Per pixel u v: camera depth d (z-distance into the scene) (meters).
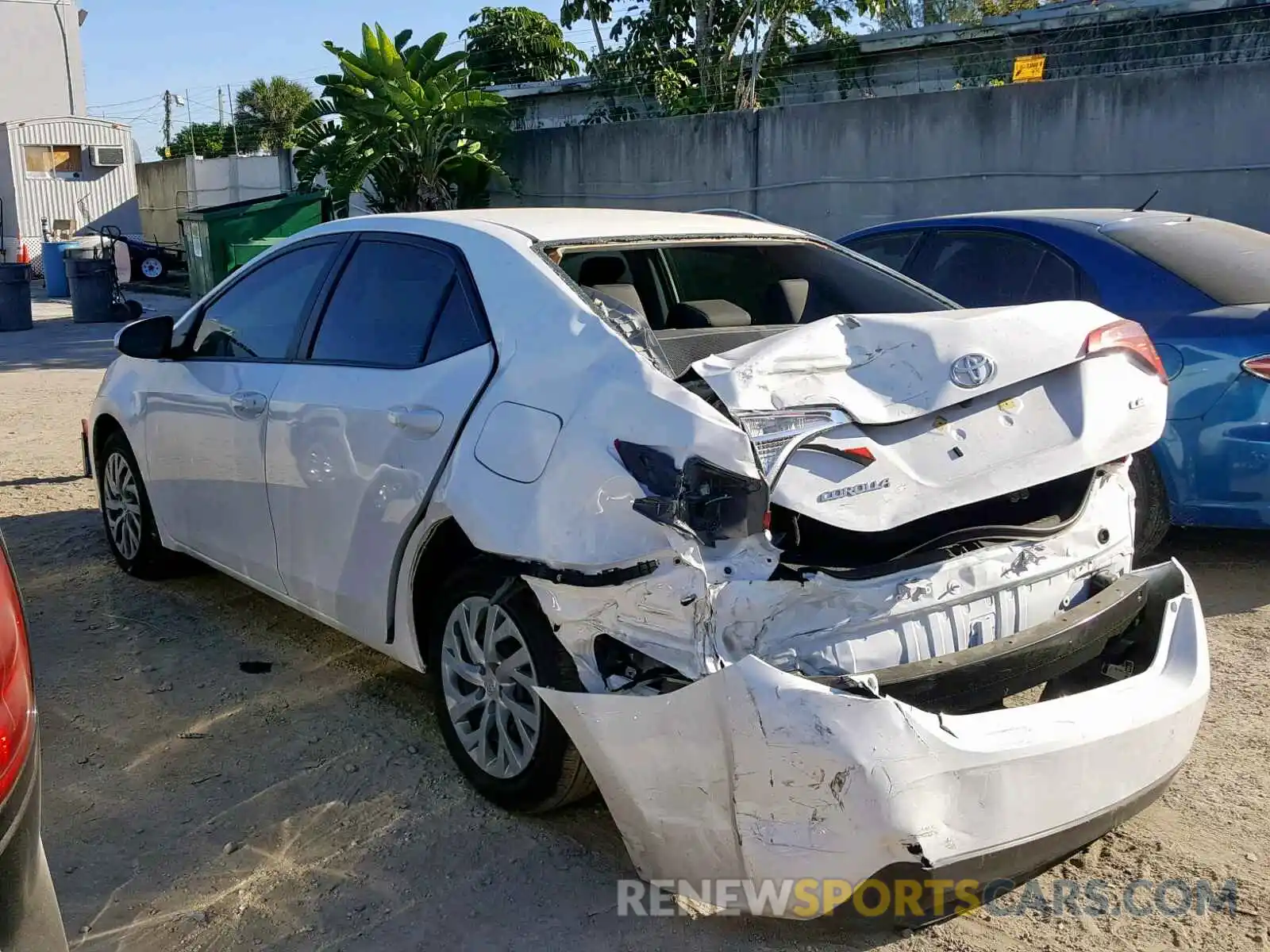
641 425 2.76
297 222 18.17
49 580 5.47
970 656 2.74
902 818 2.43
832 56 18.72
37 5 32.06
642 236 3.79
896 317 3.00
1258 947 2.79
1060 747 2.60
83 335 16.27
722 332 3.70
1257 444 4.83
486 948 2.80
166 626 4.88
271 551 4.18
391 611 3.60
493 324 3.36
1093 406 3.02
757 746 2.47
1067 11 16.67
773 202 13.82
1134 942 2.81
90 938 2.86
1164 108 10.80
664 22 18.05
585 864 3.13
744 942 2.81
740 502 2.60
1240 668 4.36
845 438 2.71
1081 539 3.07
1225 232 5.78
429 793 3.49
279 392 4.06
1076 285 5.57
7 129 26.75
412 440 3.39
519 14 23.09
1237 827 3.30
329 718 4.02
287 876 3.10
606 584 2.76
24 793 1.97
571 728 2.82
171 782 3.60
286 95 41.38
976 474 2.80
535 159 16.44
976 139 12.02
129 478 5.30
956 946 2.79
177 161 26.12
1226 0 15.29
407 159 16.77
